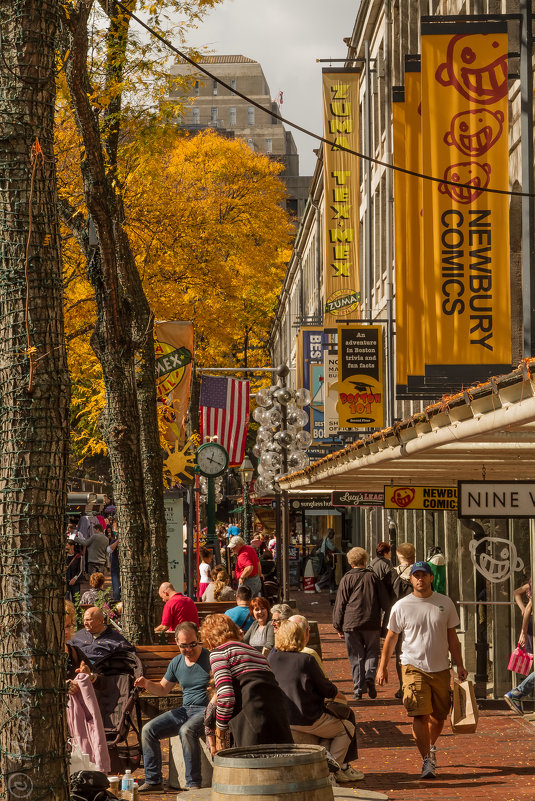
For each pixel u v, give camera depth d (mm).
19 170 7527
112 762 13977
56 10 7727
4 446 7371
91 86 17438
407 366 23641
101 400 32969
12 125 7535
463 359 21203
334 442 49844
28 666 7211
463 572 22344
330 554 50875
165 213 32031
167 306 33500
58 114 22234
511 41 23953
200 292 35125
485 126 21047
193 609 19203
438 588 21125
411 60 24641
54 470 7410
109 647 14219
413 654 13969
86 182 17406
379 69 46500
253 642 16969
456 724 13859
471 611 22250
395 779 13812
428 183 21234
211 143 46812
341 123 44531
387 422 42594
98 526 46438
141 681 13789
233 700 10719
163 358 28453
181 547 30391
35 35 7590
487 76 21016
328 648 29328
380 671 14141
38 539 7301
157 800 13055
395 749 15836
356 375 37656
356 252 44906
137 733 14141
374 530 46812
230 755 8734
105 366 18953
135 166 20672
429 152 21156
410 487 19109
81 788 10430
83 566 41250
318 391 51219
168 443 29734
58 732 7285
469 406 10320
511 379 8906
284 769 8430
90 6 15250
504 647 20125
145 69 17734
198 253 33719
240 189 46875
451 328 21203
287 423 38125
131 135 19766
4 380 7434
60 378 7504
